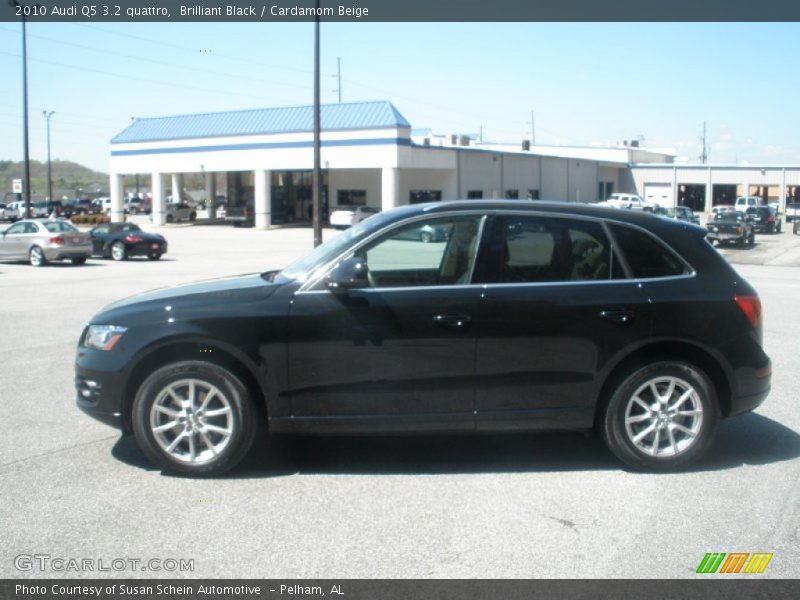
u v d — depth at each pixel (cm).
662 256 550
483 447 608
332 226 5731
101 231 2988
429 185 5366
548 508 487
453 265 540
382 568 409
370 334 522
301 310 523
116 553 425
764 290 1786
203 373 527
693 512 482
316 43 2794
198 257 3153
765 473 552
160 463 538
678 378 543
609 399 543
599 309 532
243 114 5747
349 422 530
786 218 6788
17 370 882
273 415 529
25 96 4009
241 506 489
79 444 612
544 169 6309
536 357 530
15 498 501
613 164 7538
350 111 5219
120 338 531
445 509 485
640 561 417
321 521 466
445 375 528
